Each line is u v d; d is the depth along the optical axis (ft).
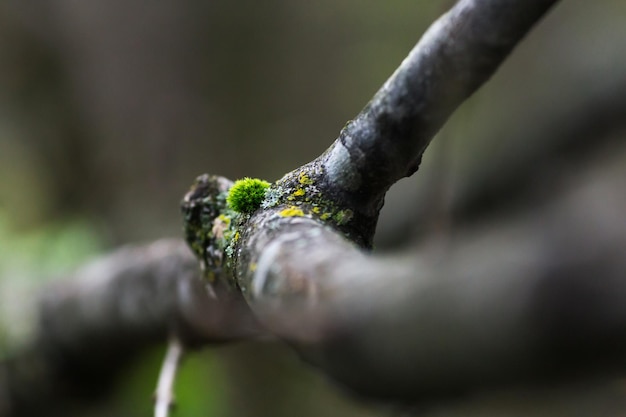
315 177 1.56
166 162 3.63
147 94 3.67
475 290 1.03
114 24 3.67
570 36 2.14
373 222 1.56
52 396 2.53
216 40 3.78
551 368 0.97
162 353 2.54
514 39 1.39
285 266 1.35
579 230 1.02
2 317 2.50
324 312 1.25
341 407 3.09
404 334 1.11
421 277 1.13
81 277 2.36
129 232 3.47
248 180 1.57
